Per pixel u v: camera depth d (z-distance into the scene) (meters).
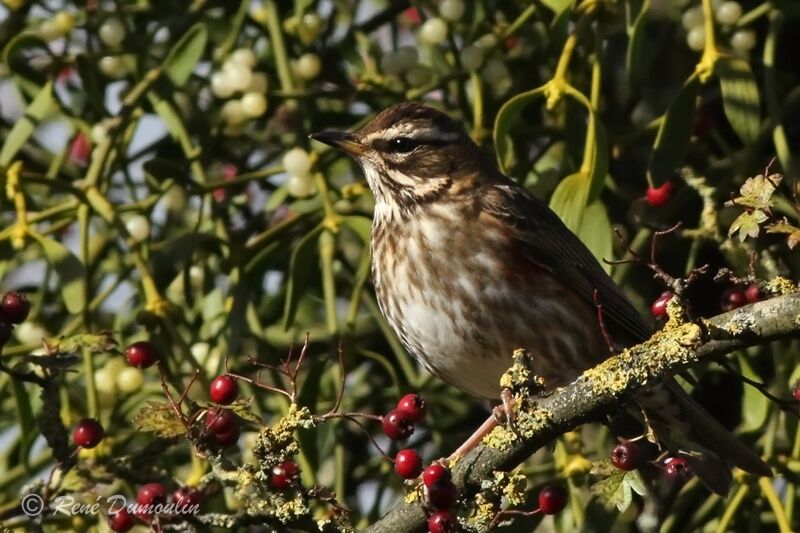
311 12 12.61
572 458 10.80
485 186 11.46
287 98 12.12
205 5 12.50
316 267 12.75
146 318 11.38
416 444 12.79
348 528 8.16
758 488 10.69
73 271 11.33
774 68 11.32
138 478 9.30
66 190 11.59
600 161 10.48
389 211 11.51
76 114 13.02
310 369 11.38
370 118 12.11
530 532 10.56
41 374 9.50
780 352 10.99
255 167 13.04
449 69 12.39
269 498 8.21
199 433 8.40
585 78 11.96
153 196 11.95
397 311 11.45
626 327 11.40
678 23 12.12
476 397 11.76
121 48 12.59
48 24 12.77
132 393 11.78
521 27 11.92
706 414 10.25
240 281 11.68
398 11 12.85
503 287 11.19
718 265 12.09
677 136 10.51
